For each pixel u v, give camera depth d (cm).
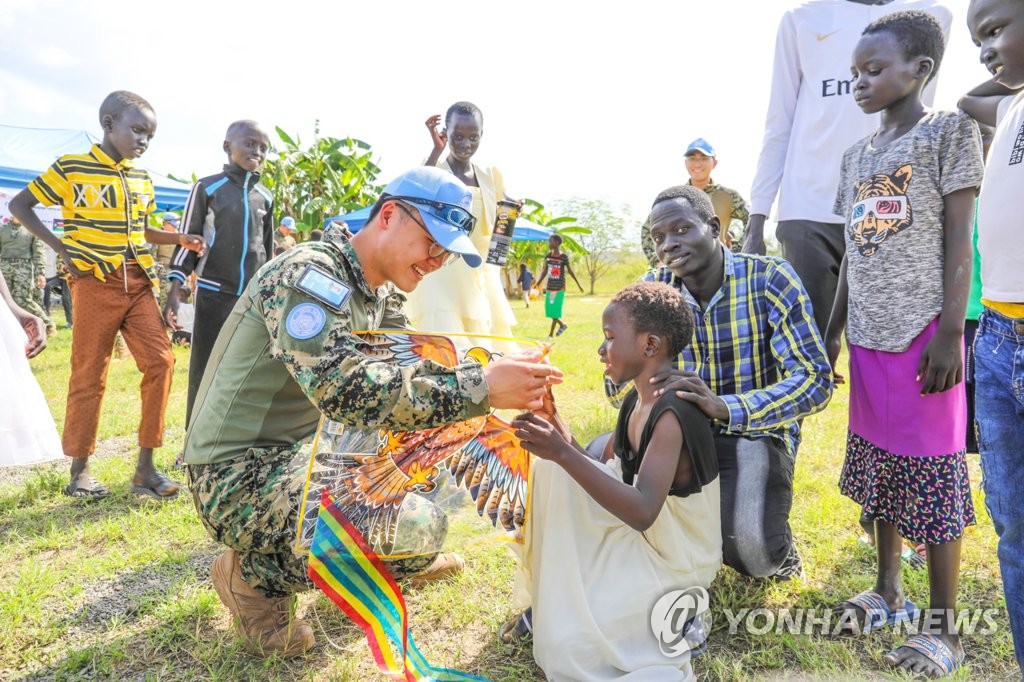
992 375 201
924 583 272
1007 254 192
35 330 339
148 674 222
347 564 202
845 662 224
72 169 371
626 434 234
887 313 236
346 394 188
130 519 346
